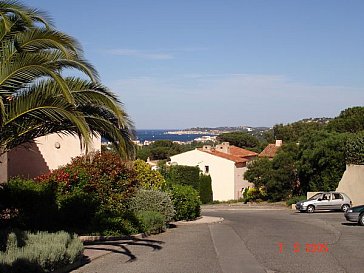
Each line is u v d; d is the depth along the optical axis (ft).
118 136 38.83
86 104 37.60
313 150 143.84
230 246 52.34
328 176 141.08
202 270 37.11
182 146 360.89
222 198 203.62
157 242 55.31
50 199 58.29
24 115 34.32
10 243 33.65
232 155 219.41
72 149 90.02
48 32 33.55
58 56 35.04
